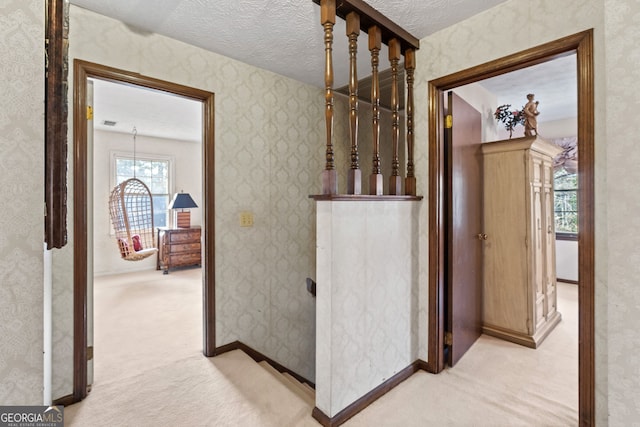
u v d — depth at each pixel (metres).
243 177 2.52
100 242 5.21
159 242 5.62
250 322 2.57
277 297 2.75
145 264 5.69
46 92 0.76
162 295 4.14
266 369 2.36
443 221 2.22
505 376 2.13
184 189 6.01
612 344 1.12
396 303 2.05
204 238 2.36
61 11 0.80
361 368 1.79
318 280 1.68
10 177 0.67
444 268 2.25
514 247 2.75
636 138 1.09
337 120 3.33
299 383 2.38
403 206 2.11
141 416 1.67
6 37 0.66
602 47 1.50
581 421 1.57
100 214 5.20
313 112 3.03
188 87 2.22
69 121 1.77
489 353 2.49
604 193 1.50
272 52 2.35
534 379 2.09
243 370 2.16
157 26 2.00
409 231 2.16
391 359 2.00
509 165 2.78
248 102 2.54
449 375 2.15
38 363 0.71
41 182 0.71
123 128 4.97
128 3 1.77
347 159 3.41
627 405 1.09
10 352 0.67
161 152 5.73
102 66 1.87
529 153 2.69
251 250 2.57
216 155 2.36
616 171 1.12
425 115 2.20
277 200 2.75
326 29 1.69
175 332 2.86
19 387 0.69
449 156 2.24
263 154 2.64
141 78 2.01
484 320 2.90
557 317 3.13
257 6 1.80
